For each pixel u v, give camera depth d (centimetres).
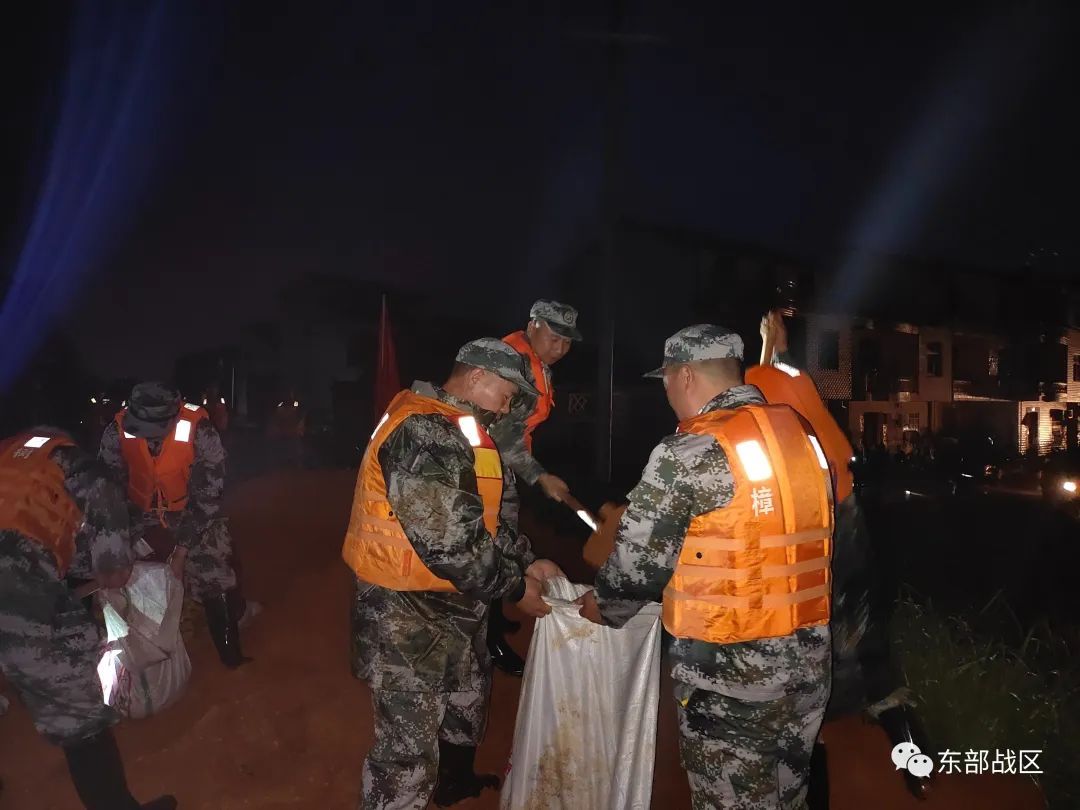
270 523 777
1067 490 1523
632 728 266
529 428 394
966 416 2570
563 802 269
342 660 444
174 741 358
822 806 293
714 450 219
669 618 227
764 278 1855
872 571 310
